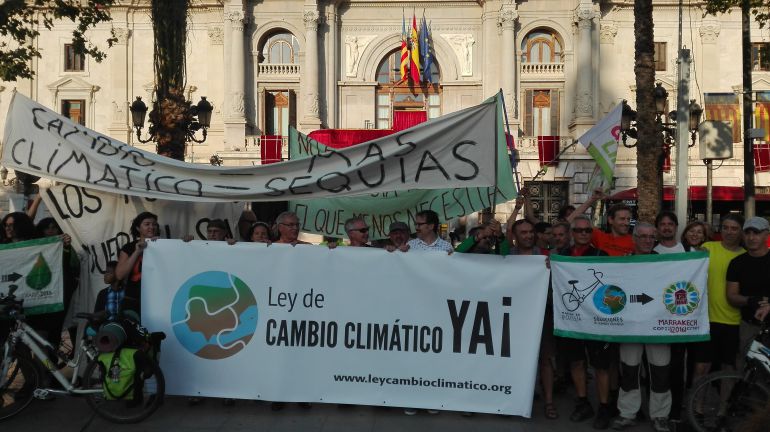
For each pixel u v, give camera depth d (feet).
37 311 22.56
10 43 118.73
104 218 25.18
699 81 114.73
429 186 22.16
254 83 116.67
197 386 21.84
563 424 21.11
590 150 35.01
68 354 26.30
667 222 21.49
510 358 21.01
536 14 115.34
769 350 18.35
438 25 117.70
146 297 21.94
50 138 23.56
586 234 21.99
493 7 114.32
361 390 21.44
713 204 85.87
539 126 116.78
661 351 20.17
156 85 46.65
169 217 25.79
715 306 20.63
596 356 20.77
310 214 29.96
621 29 116.57
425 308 21.34
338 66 118.21
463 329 21.20
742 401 18.47
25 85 119.65
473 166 21.98
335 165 22.40
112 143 23.26
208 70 118.73
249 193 22.29
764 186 110.52
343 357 21.53
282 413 21.76
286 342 21.68
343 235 29.99
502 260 21.17
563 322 20.74
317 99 114.11
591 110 112.16
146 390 20.42
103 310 22.17
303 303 21.68
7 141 23.58
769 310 18.69
